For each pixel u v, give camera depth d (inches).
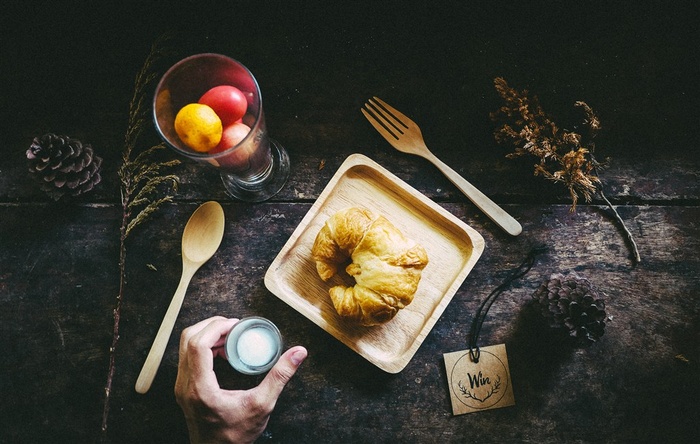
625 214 24.5
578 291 22.2
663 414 23.9
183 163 24.6
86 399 24.1
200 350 21.5
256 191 24.5
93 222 24.6
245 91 21.4
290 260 23.7
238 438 22.2
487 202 23.9
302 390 23.9
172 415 23.9
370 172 24.0
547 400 23.9
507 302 24.1
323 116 24.8
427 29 25.0
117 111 24.9
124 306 24.2
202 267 24.3
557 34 25.0
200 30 25.0
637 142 24.8
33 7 24.9
